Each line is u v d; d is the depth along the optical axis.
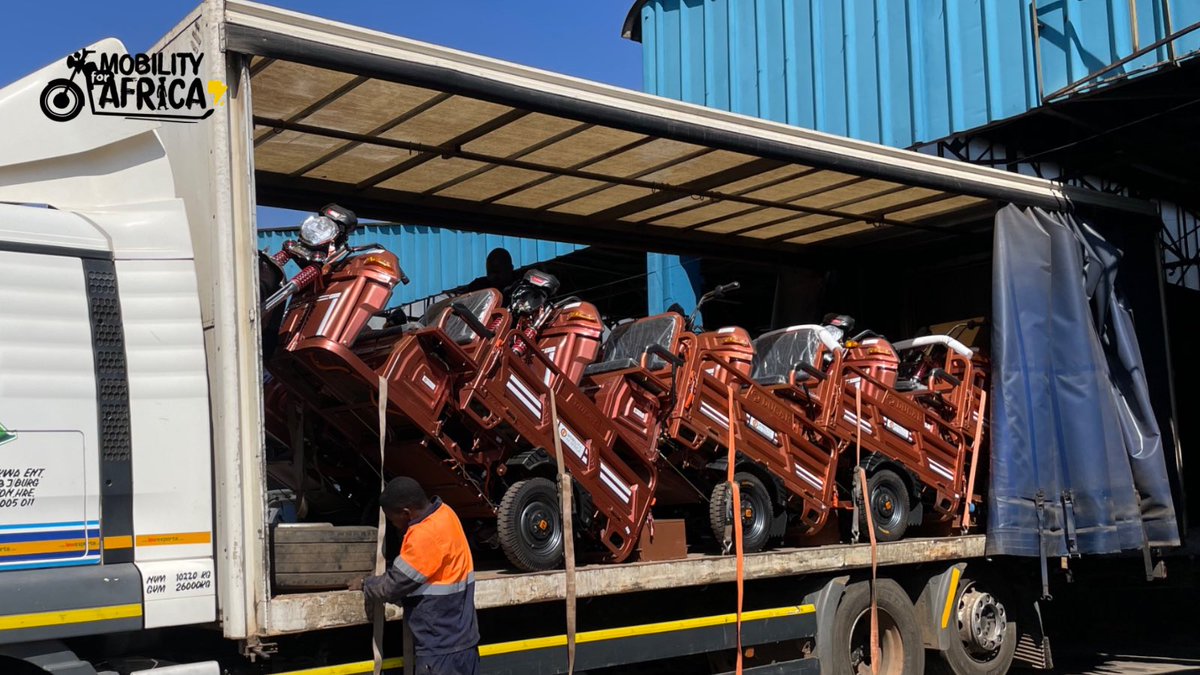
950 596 8.14
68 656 4.27
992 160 10.80
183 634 4.88
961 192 8.38
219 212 4.75
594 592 5.95
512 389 6.04
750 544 7.14
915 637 7.88
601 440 6.47
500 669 5.45
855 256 11.31
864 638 7.83
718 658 7.08
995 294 8.56
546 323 6.82
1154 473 8.99
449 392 5.82
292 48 5.02
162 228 4.81
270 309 5.30
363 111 6.64
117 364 4.50
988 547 8.22
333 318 5.41
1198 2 8.91
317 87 6.20
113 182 4.98
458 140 7.25
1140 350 9.55
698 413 7.11
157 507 4.50
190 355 4.70
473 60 5.81
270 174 7.84
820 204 9.25
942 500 8.62
